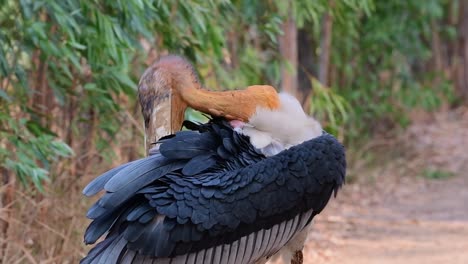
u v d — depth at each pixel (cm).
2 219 1043
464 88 3222
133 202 693
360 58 2309
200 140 732
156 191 693
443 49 3189
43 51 1036
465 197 1945
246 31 1448
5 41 1023
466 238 1544
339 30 1989
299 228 748
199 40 1147
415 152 2419
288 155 734
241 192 710
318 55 2119
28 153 1055
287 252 782
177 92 761
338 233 1577
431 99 2477
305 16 1505
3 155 1018
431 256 1409
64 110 1178
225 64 1443
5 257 1038
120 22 1052
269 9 1424
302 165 732
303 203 738
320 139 755
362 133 2369
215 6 1156
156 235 680
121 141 1222
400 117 2488
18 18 1052
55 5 978
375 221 1695
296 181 728
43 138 1017
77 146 1184
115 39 1049
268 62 1582
